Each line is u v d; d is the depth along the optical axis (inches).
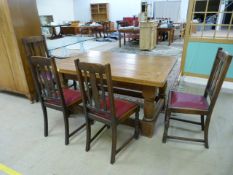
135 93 97.2
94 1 447.8
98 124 88.6
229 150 70.6
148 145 74.0
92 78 57.0
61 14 438.6
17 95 122.9
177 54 214.2
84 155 70.1
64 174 62.3
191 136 78.5
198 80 135.6
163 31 277.4
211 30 149.2
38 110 103.6
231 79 125.8
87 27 344.5
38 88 73.3
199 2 130.8
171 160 66.6
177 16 366.0
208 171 61.8
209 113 66.3
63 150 72.9
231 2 129.3
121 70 74.7
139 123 78.2
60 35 363.9
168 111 69.9
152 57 94.6
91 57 97.1
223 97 110.0
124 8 426.6
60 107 72.2
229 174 60.3
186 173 61.3
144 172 62.1
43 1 384.2
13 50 101.0
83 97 63.5
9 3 91.4
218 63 66.8
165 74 69.1
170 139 77.0
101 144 75.5
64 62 89.2
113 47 269.4
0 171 64.1
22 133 84.0
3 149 74.5
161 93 92.3
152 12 379.9
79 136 80.8
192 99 73.0
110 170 63.2
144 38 236.4
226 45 123.0
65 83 93.2
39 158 69.4
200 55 132.7
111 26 415.2
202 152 69.9
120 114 64.2
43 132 84.2
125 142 71.9
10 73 110.3
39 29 111.0
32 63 67.6
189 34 131.7
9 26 95.3
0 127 88.7
